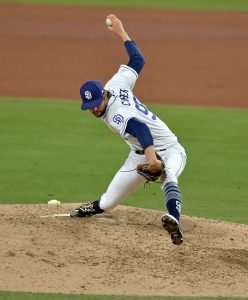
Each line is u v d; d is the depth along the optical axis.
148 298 26.27
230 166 51.56
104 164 51.50
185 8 152.00
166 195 29.95
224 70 92.19
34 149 55.28
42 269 28.58
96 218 35.09
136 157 32.25
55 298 26.05
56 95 76.38
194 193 44.94
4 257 29.27
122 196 33.66
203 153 54.81
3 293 26.45
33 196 43.53
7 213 35.78
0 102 72.25
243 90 81.12
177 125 63.50
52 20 130.00
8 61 93.44
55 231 32.50
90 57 97.44
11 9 141.50
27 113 67.62
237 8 154.50
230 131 62.00
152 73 88.38
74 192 44.62
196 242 33.25
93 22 129.50
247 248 32.72
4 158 52.59
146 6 152.75
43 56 97.25
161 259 30.17
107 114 30.05
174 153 31.72
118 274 28.45
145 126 28.83
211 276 28.72
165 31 121.94
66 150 55.19
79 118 66.19
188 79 86.06
